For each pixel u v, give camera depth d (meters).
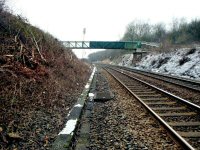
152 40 110.69
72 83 14.73
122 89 15.03
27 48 11.62
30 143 5.63
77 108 9.08
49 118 7.52
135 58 63.16
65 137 5.95
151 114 7.98
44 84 10.13
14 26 11.97
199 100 10.83
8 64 9.12
